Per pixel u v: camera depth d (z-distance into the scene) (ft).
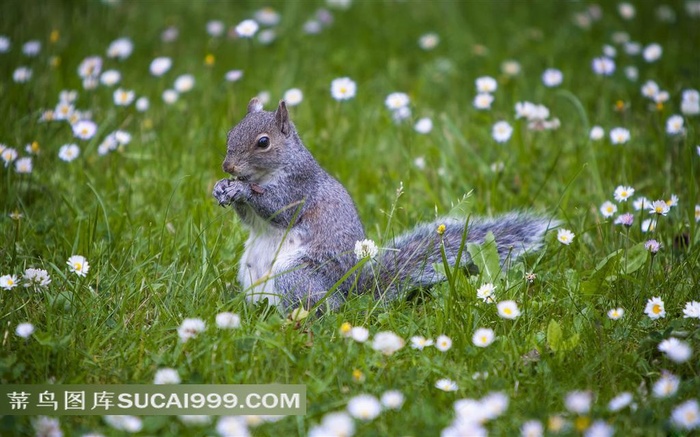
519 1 46.34
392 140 33.71
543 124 31.89
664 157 31.07
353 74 39.14
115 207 27.84
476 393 19.26
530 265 24.99
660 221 26.66
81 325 21.44
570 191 28.86
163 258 25.07
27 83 34.24
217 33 39.75
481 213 28.66
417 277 23.89
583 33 42.57
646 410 18.53
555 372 19.97
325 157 31.53
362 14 45.01
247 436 17.63
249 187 23.76
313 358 20.15
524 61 40.32
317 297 22.99
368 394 19.20
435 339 21.30
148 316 22.44
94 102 33.83
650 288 23.34
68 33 39.91
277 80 38.01
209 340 20.39
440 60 40.24
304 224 23.91
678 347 19.56
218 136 32.53
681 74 37.58
